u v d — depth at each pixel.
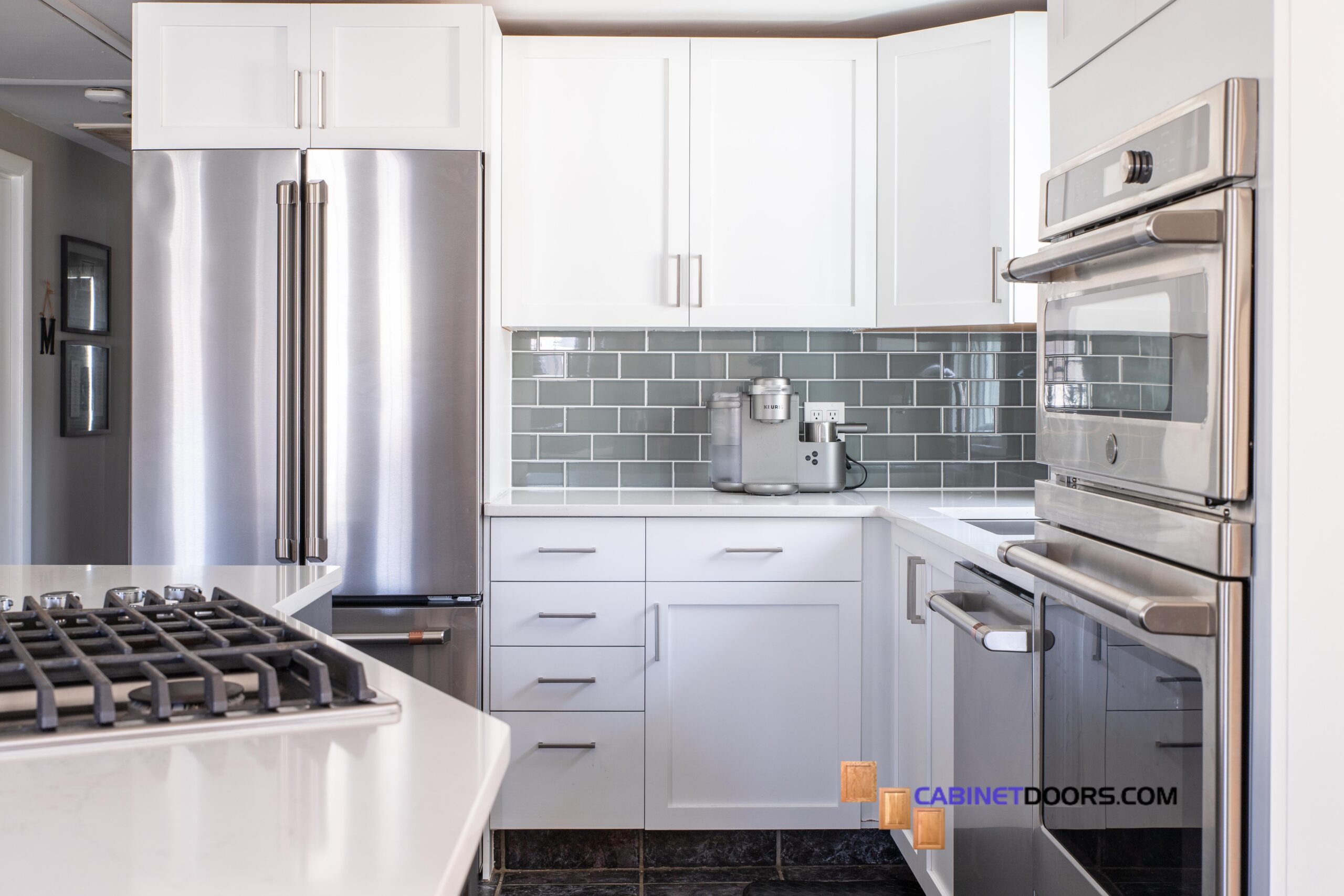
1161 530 1.12
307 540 2.57
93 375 4.47
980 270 2.73
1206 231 0.99
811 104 2.85
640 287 2.85
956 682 1.94
